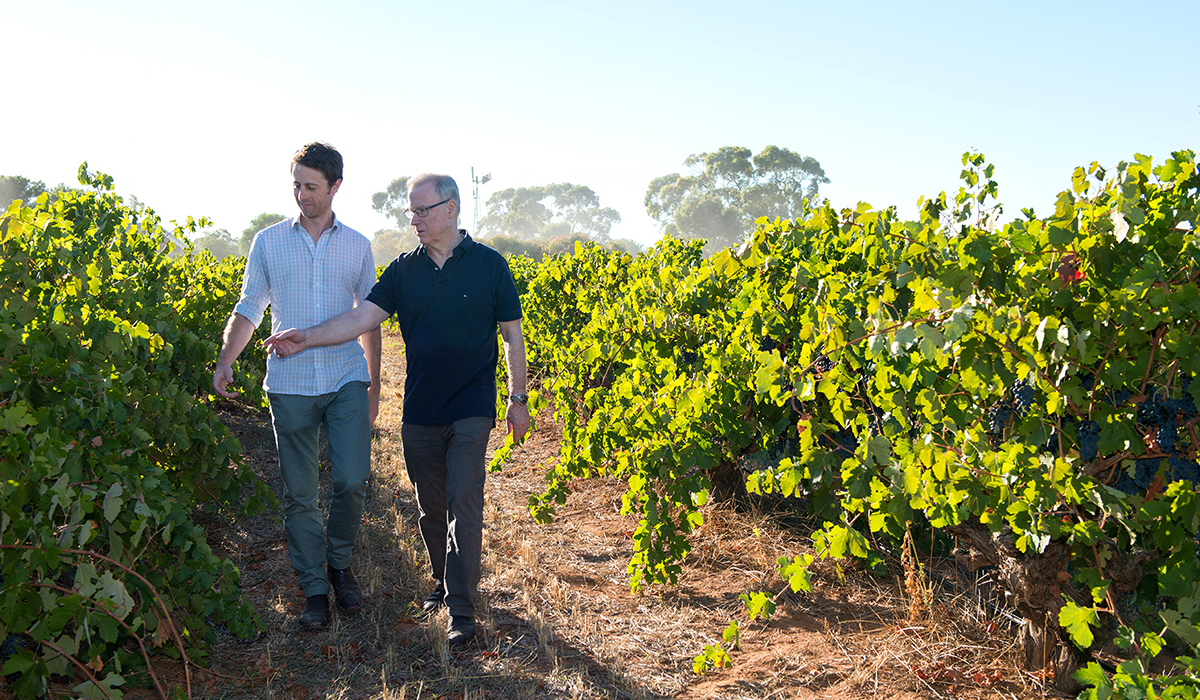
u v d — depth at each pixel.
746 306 4.26
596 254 9.40
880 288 2.96
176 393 3.58
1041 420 2.35
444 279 2.99
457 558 3.00
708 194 106.75
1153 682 1.96
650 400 4.30
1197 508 2.08
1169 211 2.20
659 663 2.96
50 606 2.24
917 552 3.83
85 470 2.58
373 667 2.80
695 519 3.61
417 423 3.07
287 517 3.13
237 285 9.17
